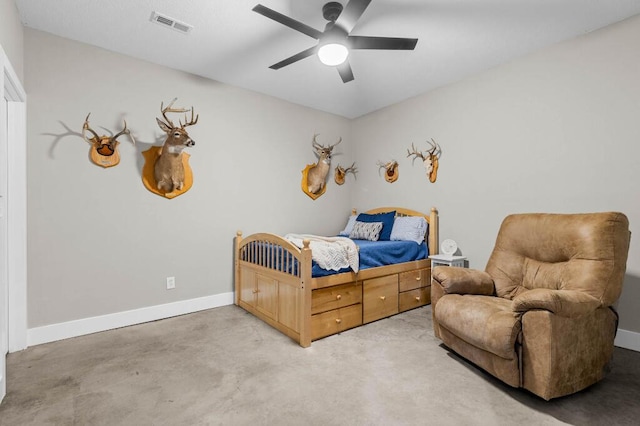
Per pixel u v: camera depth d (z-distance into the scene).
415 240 3.59
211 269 3.47
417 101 3.96
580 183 2.66
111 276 2.88
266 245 3.03
